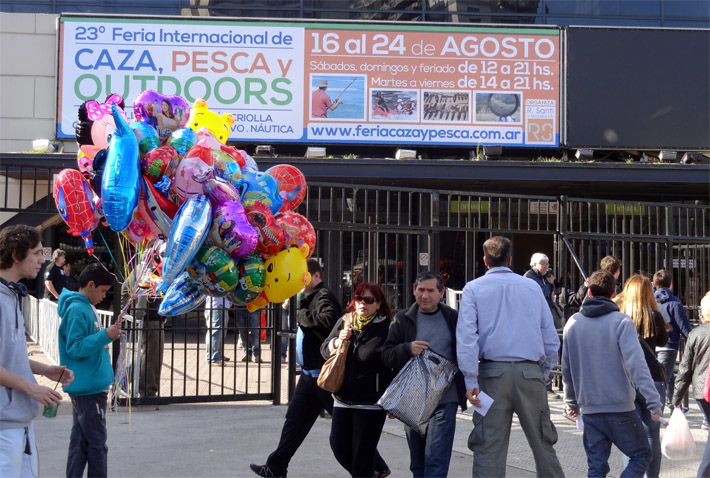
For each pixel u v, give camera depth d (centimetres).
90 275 510
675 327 870
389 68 1527
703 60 1566
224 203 468
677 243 1160
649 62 1559
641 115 1553
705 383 586
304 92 1510
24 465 383
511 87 1544
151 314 866
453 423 509
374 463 564
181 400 857
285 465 579
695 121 1559
